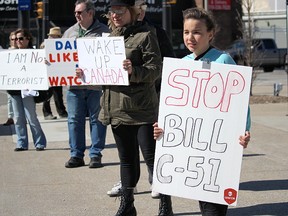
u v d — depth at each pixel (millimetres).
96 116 9688
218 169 5414
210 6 31000
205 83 5418
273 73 39312
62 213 7367
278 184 8602
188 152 5492
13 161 10484
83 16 9312
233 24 42875
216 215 5520
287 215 7141
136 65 6617
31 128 11391
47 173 9516
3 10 42562
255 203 7660
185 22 5578
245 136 5312
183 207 7531
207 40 5586
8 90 11219
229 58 5555
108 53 6629
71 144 9914
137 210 7410
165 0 24891
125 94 6570
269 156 10602
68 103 9812
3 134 13516
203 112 5438
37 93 10852
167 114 5539
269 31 53344
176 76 5496
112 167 9852
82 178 9141
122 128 6660
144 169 9672
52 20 43688
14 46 11016
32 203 7832
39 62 10344
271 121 14867
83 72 6898
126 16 6637
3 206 7703
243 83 5324
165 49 7926
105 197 8062
